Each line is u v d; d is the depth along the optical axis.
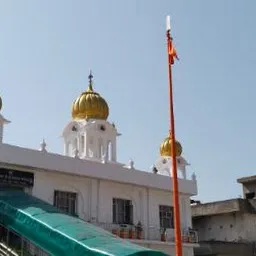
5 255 20.78
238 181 43.81
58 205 25.67
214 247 36.12
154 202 30.84
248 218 39.56
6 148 23.22
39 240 18.81
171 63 19.14
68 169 25.66
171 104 18.50
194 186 33.62
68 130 35.03
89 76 37.09
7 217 20.47
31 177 24.36
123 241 18.16
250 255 37.66
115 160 34.28
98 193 27.44
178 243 16.41
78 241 17.50
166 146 40.97
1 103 29.84
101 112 35.16
